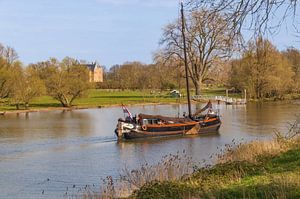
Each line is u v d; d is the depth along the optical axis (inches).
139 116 1675.7
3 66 3058.6
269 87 3218.5
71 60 3294.8
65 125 2075.5
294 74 3260.3
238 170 569.0
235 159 692.1
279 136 976.9
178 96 3944.4
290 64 3240.7
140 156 1252.5
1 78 2977.4
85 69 3356.3
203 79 3371.1
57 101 3644.2
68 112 2847.0
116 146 1466.5
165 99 3752.5
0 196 815.1
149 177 610.9
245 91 3304.6
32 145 1470.2
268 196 404.8
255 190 442.9
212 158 1083.9
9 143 1513.3
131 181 622.2
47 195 812.0
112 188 603.8
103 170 1045.2
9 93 3038.9
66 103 3228.3
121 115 2586.1
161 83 4562.0
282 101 3307.1
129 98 3961.6
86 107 3174.2
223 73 3198.8
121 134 1612.9
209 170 583.8
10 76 2992.1
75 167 1092.5
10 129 1919.3
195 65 3218.5
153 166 858.1
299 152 674.2
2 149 1391.5
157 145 1482.5
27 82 3026.6
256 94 3353.8
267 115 2332.7
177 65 3245.6
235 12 376.8
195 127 1742.1
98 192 679.7
